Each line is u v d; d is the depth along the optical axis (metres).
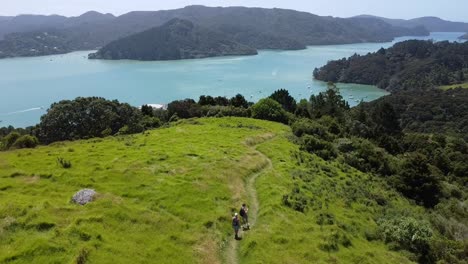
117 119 98.12
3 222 29.45
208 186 45.62
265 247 34.66
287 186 50.84
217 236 36.16
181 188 43.34
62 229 29.34
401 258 40.53
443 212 64.94
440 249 44.31
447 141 133.62
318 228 40.44
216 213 39.81
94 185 41.31
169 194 41.62
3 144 76.00
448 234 54.34
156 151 56.69
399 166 77.38
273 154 65.50
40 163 48.47
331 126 102.50
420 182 71.12
